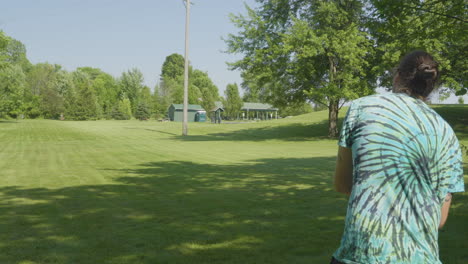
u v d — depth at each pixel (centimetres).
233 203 732
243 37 2997
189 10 3338
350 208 163
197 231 542
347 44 2512
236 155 1780
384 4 611
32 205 721
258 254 447
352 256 161
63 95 9300
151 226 569
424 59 175
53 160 1545
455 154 163
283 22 2925
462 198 741
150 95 10269
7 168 1297
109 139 3000
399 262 152
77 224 582
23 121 6750
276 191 862
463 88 609
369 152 160
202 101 10062
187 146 2359
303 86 3044
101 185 952
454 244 474
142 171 1212
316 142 2828
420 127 160
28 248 469
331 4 2578
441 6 639
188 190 880
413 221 155
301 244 482
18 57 10569
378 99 170
